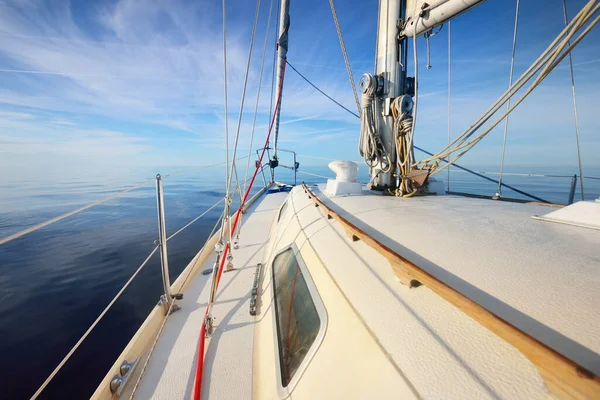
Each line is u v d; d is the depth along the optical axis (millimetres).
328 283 1896
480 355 966
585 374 667
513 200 3758
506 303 1134
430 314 1225
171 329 3141
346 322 1499
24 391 5957
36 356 7113
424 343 1100
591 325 955
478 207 3057
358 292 1599
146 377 2492
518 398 792
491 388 850
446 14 3207
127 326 7707
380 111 4406
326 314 1711
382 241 1996
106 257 15031
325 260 2160
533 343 793
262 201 10617
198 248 15352
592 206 2119
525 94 2553
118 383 2314
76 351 6629
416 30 3648
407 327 1208
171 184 72625
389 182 4609
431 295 1331
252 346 2756
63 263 14328
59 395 5465
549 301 1111
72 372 5992
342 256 2062
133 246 16938
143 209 31438
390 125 4320
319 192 4750
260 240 5992
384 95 4297
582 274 1298
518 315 1053
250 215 8461
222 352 2689
